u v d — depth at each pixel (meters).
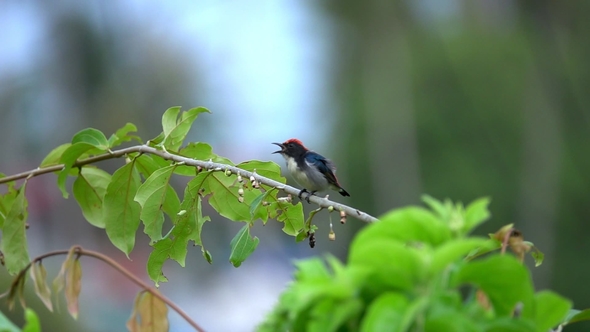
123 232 4.73
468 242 2.05
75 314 3.42
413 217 2.21
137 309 3.48
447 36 26.73
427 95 27.03
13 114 30.41
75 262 3.48
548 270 24.44
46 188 30.16
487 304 2.36
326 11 25.81
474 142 26.89
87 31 30.00
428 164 26.91
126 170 4.73
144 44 30.20
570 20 26.09
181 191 21.50
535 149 26.27
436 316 2.04
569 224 25.41
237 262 4.63
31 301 12.42
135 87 29.61
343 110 28.00
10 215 4.71
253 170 5.01
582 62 26.25
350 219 26.30
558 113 26.41
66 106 30.33
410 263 2.12
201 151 5.01
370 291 2.18
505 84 26.72
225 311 27.27
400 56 26.39
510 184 26.27
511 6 26.92
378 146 27.12
